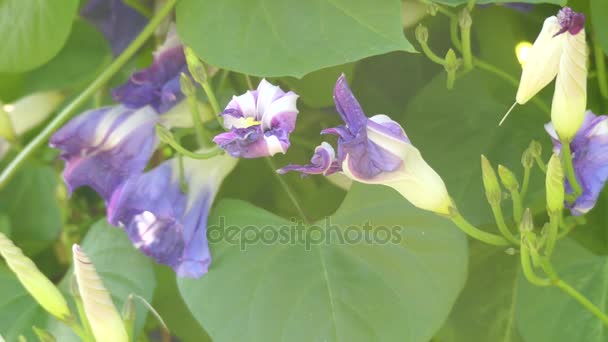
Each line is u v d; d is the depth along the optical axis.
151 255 0.69
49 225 0.84
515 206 0.66
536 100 0.72
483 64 0.71
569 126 0.64
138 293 0.71
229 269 0.68
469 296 0.74
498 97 0.73
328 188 0.77
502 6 0.74
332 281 0.67
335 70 0.74
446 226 0.68
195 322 0.76
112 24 0.83
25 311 0.72
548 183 0.64
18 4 0.72
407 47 0.66
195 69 0.67
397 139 0.64
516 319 0.70
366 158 0.63
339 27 0.67
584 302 0.65
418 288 0.67
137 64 0.82
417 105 0.74
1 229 0.84
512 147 0.72
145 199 0.69
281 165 0.77
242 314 0.67
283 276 0.68
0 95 0.81
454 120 0.73
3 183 0.76
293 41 0.67
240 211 0.70
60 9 0.72
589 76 0.72
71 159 0.71
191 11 0.69
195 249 0.68
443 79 0.74
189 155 0.68
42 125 0.83
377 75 0.77
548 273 0.65
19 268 0.64
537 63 0.63
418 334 0.66
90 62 0.82
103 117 0.71
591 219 0.70
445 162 0.72
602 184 0.66
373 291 0.67
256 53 0.67
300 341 0.66
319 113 0.77
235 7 0.68
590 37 0.73
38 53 0.72
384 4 0.66
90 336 0.65
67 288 0.73
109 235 0.73
